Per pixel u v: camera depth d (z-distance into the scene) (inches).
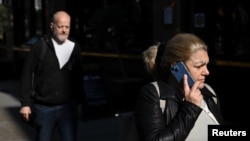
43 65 216.5
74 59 222.2
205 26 386.3
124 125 124.2
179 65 113.3
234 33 366.6
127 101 446.0
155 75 123.2
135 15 472.4
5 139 338.0
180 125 108.3
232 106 363.3
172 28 407.5
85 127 373.4
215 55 375.9
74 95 225.1
